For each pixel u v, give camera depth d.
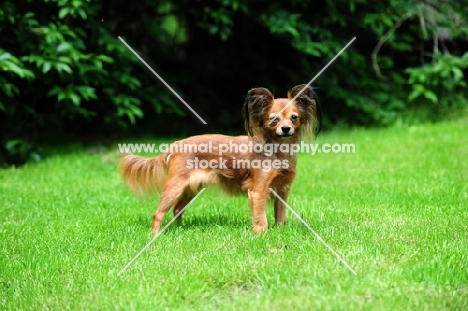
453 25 15.62
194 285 5.47
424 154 11.80
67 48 11.67
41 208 8.62
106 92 12.70
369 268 5.71
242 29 14.86
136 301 5.20
